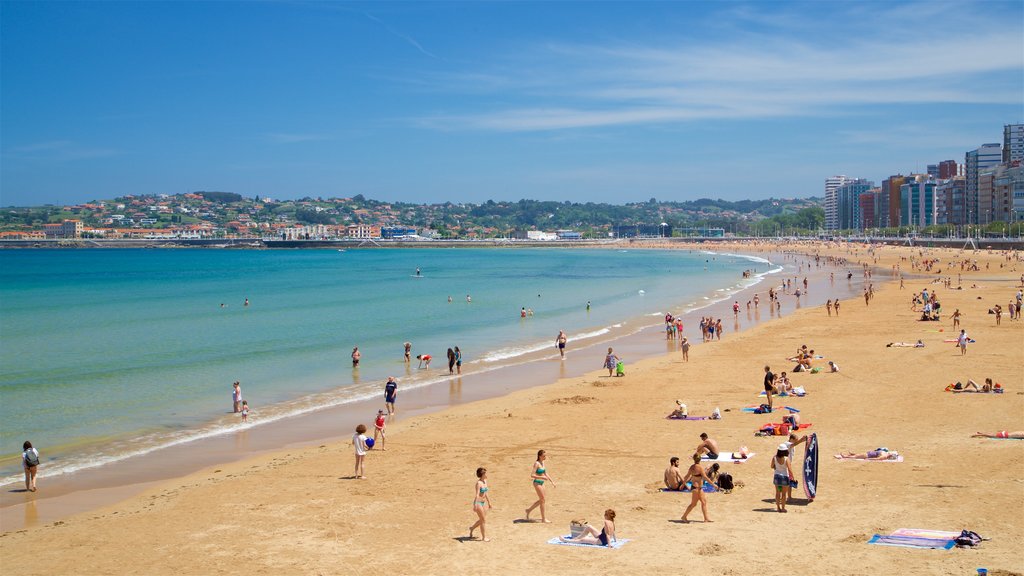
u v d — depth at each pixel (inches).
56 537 890.1
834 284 4936.0
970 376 1684.3
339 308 3944.4
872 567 700.0
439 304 4153.5
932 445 1139.3
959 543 743.1
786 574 697.6
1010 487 919.7
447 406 1641.2
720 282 5590.6
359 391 1815.9
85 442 1353.3
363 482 1080.2
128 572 777.6
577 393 1717.5
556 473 1090.1
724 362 2062.0
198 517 946.1
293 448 1311.5
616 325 3090.6
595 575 717.9
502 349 2476.6
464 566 757.3
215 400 1715.1
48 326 3193.9
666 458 1148.5
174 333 2935.5
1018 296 2957.7
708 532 821.2
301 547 829.8
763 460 1106.1
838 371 1819.6
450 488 1037.8
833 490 946.7
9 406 1644.9
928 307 2881.4
